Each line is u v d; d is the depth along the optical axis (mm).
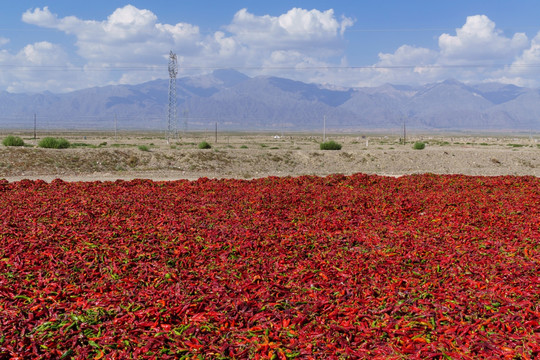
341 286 10617
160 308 9195
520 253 13406
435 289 10352
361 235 15578
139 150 53719
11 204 19875
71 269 11578
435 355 7570
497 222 17781
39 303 9523
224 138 175000
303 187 28094
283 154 58594
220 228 15961
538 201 22875
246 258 12641
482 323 8602
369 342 8148
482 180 31734
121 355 7715
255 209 20062
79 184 28031
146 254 12680
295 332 8430
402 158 59594
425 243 14305
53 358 7625
